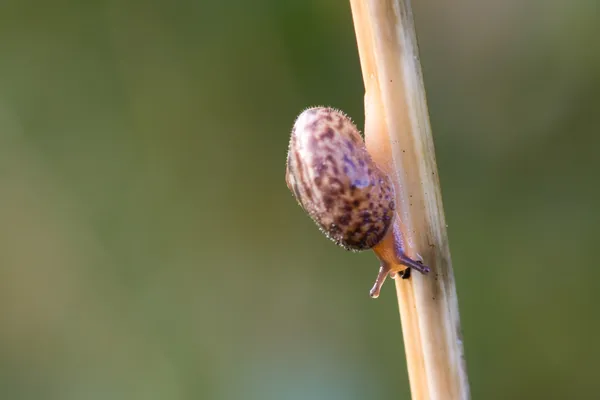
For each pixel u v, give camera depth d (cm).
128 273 15
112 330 15
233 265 16
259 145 15
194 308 15
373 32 12
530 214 15
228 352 15
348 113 15
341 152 12
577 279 14
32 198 15
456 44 15
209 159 16
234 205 16
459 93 15
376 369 15
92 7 15
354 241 12
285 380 15
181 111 15
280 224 16
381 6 12
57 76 15
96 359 15
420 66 12
